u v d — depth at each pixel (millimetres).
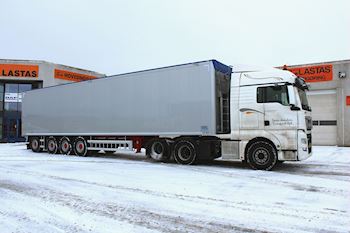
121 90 13570
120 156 15938
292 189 7711
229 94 11133
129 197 6949
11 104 30484
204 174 9891
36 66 29547
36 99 17516
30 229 4973
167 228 4996
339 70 21516
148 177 9375
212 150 11594
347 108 21188
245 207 6145
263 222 5270
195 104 11383
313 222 5262
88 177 9430
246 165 11992
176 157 12219
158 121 12359
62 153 16625
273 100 10281
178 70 11844
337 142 21516
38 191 7598
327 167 11547
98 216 5609
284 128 10102
